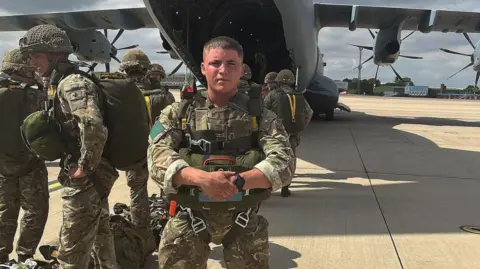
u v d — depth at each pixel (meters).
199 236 2.05
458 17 12.38
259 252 2.08
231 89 1.99
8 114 2.91
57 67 2.40
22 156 2.98
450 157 8.72
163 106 4.12
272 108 4.95
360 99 43.44
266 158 1.94
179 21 7.79
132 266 3.09
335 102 16.02
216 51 1.94
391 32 12.98
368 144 10.39
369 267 3.44
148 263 3.39
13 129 2.92
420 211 4.98
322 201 5.40
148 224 3.39
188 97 2.07
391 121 16.83
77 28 12.45
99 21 12.31
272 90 5.18
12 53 2.98
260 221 2.13
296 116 4.98
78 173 2.30
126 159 2.54
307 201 5.40
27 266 2.91
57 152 2.37
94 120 2.21
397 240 4.04
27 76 3.02
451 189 6.06
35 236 3.15
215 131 2.00
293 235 4.15
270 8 8.25
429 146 10.18
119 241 3.11
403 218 4.71
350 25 11.49
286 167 1.92
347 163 7.96
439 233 4.23
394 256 3.66
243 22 8.90
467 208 5.12
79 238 2.42
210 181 1.77
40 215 3.15
